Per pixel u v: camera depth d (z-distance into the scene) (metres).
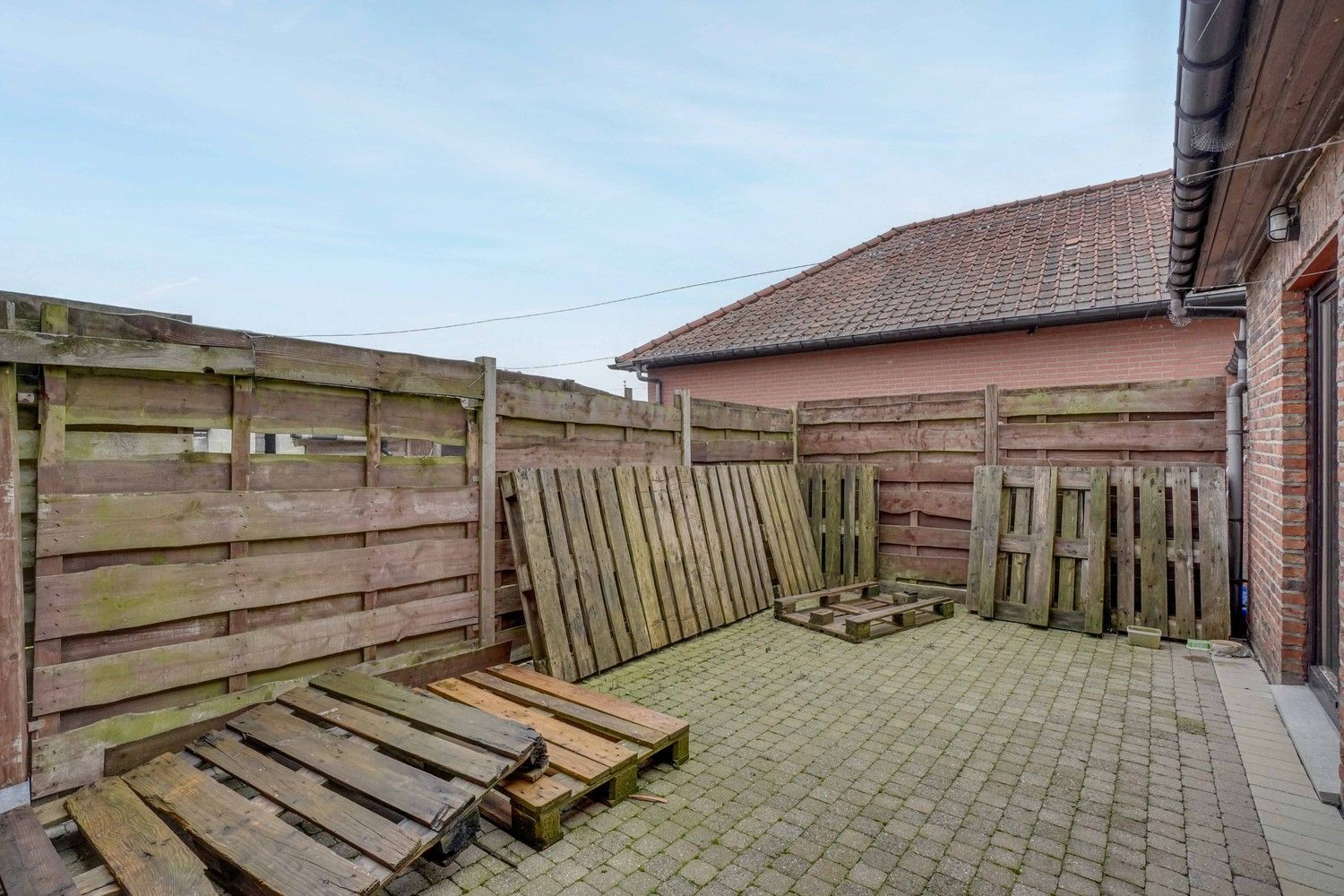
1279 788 3.20
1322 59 2.21
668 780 3.34
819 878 2.52
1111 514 6.50
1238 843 2.73
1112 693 4.61
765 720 4.13
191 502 3.28
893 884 2.48
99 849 2.29
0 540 2.65
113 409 3.04
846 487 8.19
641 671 5.14
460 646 4.70
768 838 2.81
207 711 3.35
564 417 5.54
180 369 3.21
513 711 3.81
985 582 6.92
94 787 2.74
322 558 3.85
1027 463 7.23
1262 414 5.09
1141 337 8.88
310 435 3.83
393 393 4.28
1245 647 5.61
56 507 2.85
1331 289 3.93
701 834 2.84
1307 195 3.59
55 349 2.80
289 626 3.71
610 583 5.43
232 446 3.46
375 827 2.40
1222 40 2.12
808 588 7.82
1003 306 9.58
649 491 6.12
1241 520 5.98
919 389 10.62
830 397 11.59
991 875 2.53
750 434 8.16
